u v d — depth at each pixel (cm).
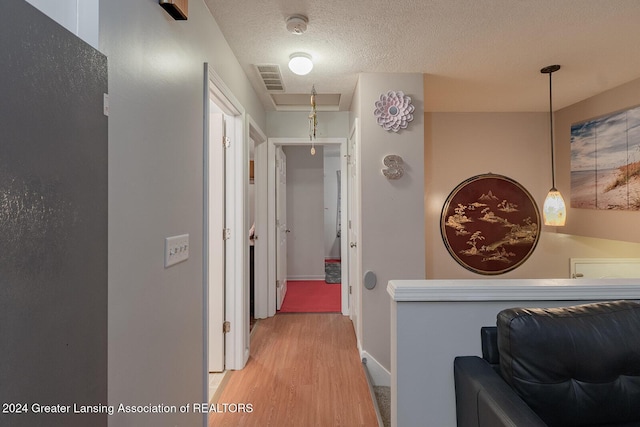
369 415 210
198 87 177
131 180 113
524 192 407
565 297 149
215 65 204
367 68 274
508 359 120
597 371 115
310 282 584
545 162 409
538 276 405
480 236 406
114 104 103
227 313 269
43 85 72
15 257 66
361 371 265
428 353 149
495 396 112
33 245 70
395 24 210
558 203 316
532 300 149
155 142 130
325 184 819
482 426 117
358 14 198
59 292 77
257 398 228
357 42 232
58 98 77
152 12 128
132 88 114
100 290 92
